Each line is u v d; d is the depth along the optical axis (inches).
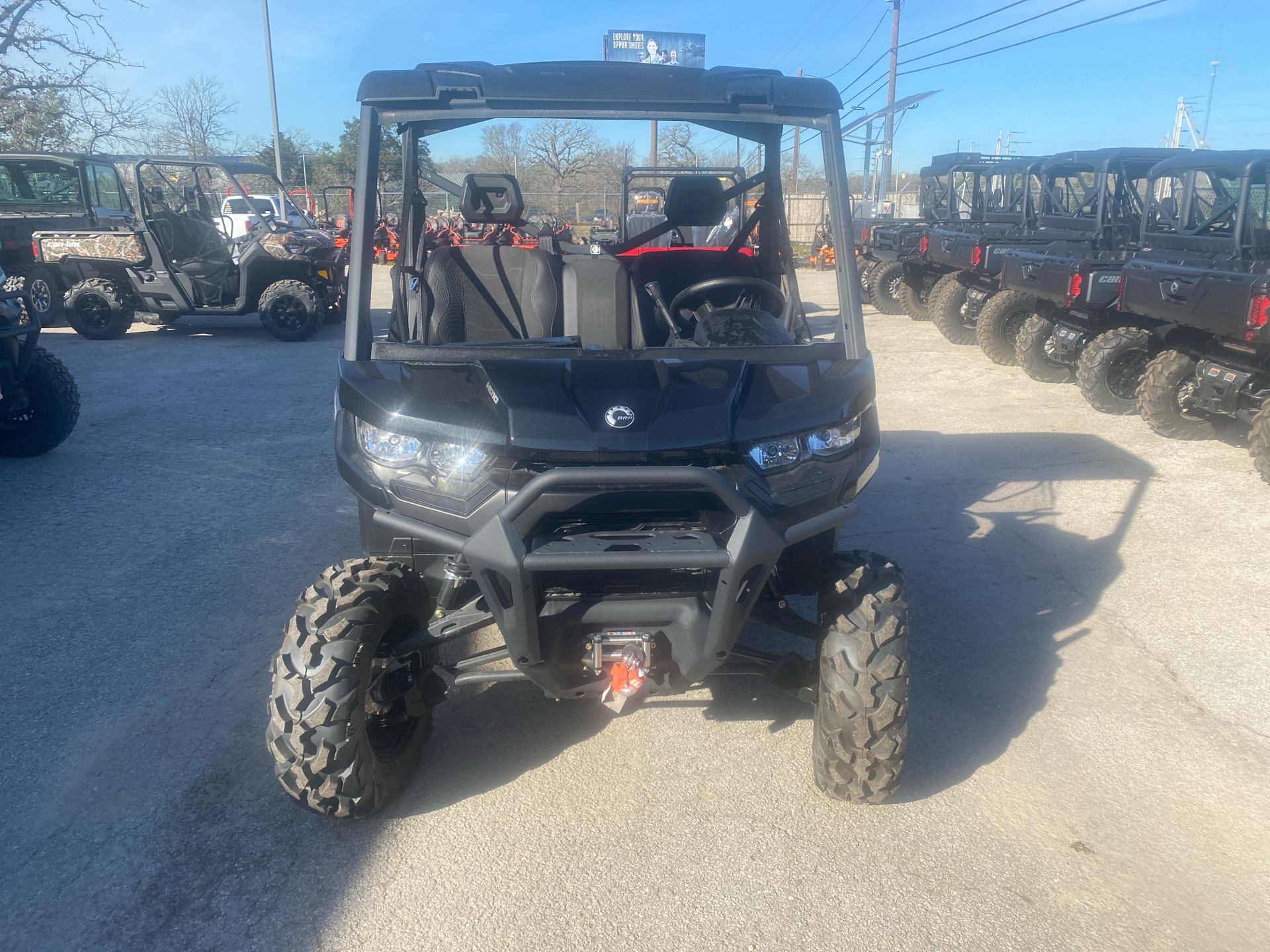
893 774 97.7
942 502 205.5
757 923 86.3
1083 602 156.6
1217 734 118.4
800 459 91.0
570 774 109.0
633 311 122.3
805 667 104.0
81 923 86.0
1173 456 238.8
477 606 101.0
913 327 487.5
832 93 105.6
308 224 497.7
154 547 176.6
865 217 641.6
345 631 91.4
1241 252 229.1
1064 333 313.6
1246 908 88.4
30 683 127.6
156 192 426.3
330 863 94.0
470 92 101.2
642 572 89.5
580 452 84.1
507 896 89.7
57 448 241.4
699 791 105.8
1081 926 85.9
